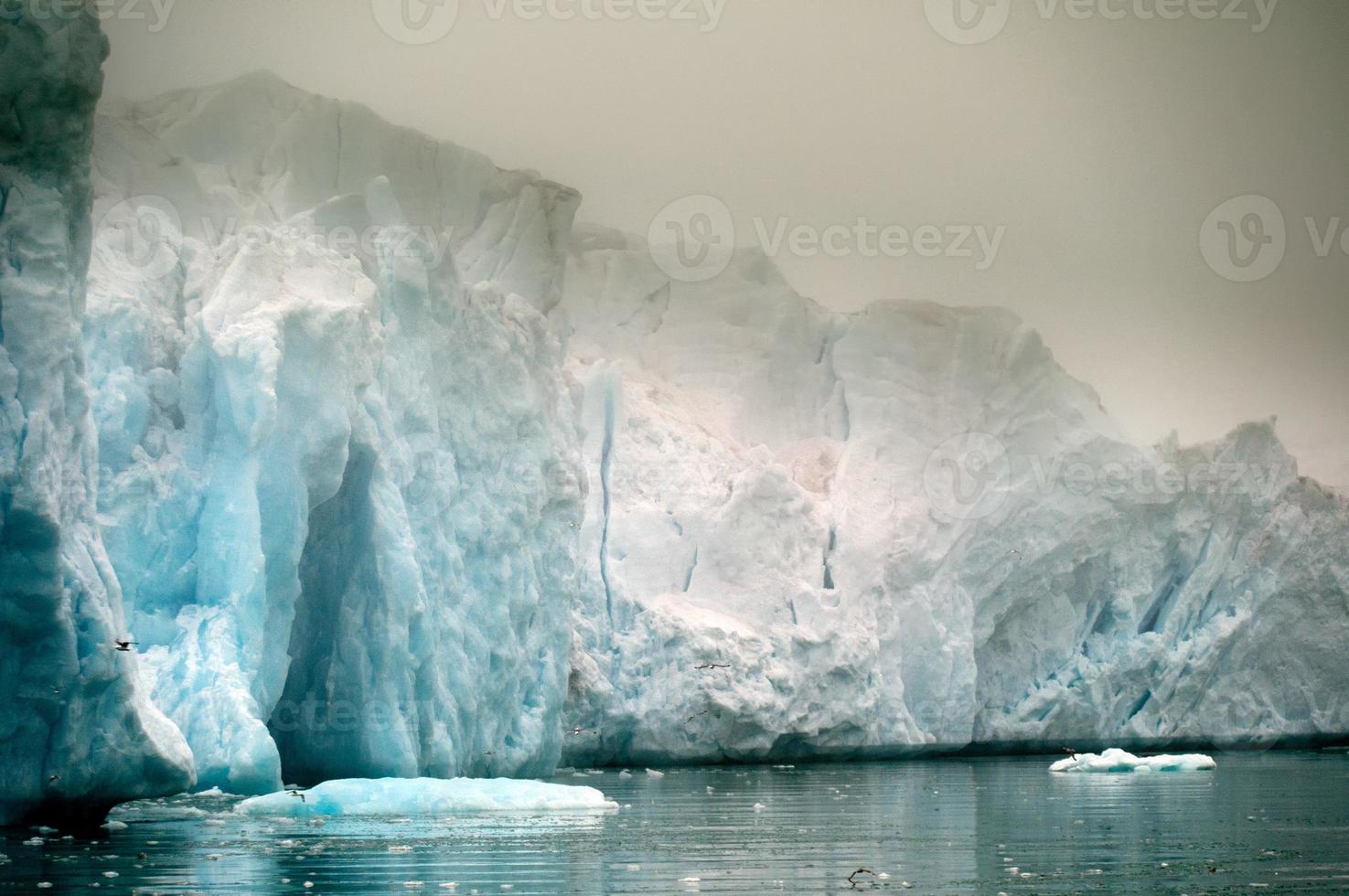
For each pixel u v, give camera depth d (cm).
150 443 3186
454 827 2592
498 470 3894
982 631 5691
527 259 4603
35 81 2430
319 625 3509
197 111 3928
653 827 2658
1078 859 2206
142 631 3103
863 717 5200
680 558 5197
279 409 3231
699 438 5444
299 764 3447
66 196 2492
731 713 4903
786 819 2845
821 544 5350
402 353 3631
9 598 2283
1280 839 2481
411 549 3456
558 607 4153
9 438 2302
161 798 2908
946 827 2703
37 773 2331
